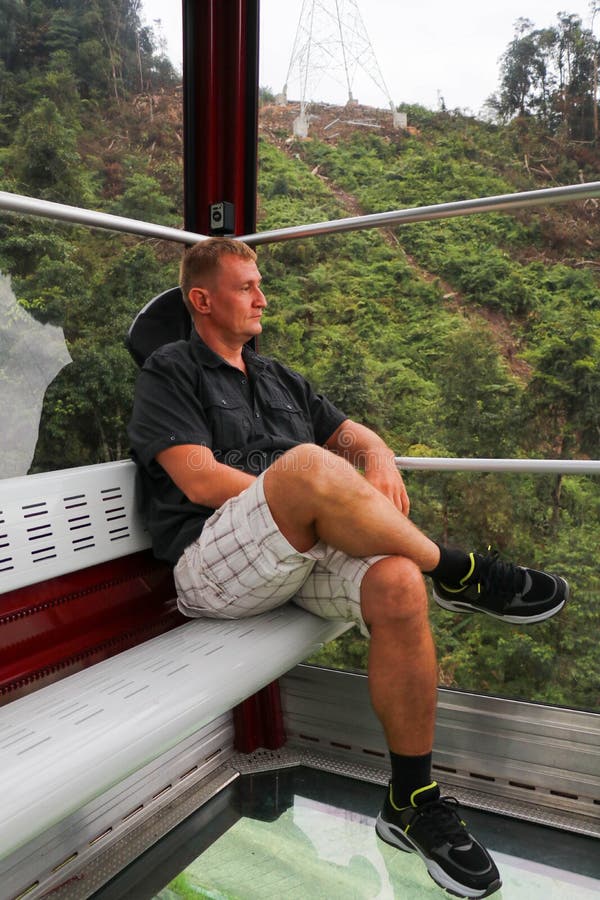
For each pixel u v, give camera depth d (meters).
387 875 1.36
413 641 1.17
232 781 1.68
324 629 1.31
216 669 1.07
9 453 2.14
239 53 1.90
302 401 1.64
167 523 1.38
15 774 0.78
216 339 1.51
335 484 1.11
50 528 1.27
